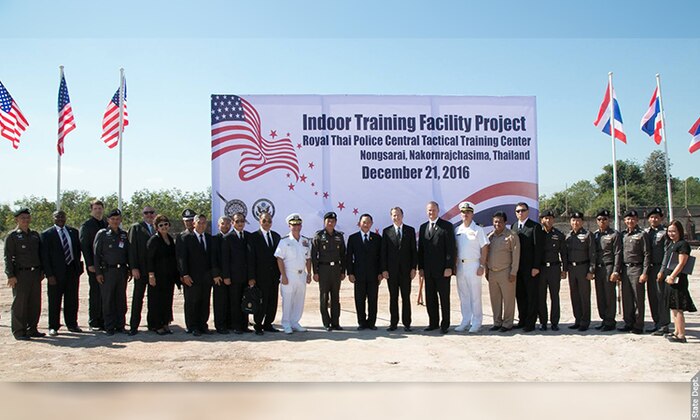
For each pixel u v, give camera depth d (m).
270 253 9.76
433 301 9.76
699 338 8.94
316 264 9.88
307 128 11.59
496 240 9.77
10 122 13.95
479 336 9.26
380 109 11.71
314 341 8.89
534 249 9.61
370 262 9.88
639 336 9.11
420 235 9.91
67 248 9.78
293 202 11.52
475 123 11.85
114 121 14.10
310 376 6.82
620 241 9.48
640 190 57.94
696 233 32.00
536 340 8.91
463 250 9.83
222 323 9.66
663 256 9.22
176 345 8.63
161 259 9.55
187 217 9.65
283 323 9.70
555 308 9.73
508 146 11.91
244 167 11.47
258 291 9.35
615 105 13.44
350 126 11.66
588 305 9.72
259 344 8.68
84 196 52.25
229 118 11.47
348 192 11.62
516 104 11.95
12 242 9.18
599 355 7.90
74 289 9.89
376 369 7.16
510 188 11.88
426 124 11.78
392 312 9.84
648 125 15.21
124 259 9.63
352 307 12.86
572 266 9.74
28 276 9.24
